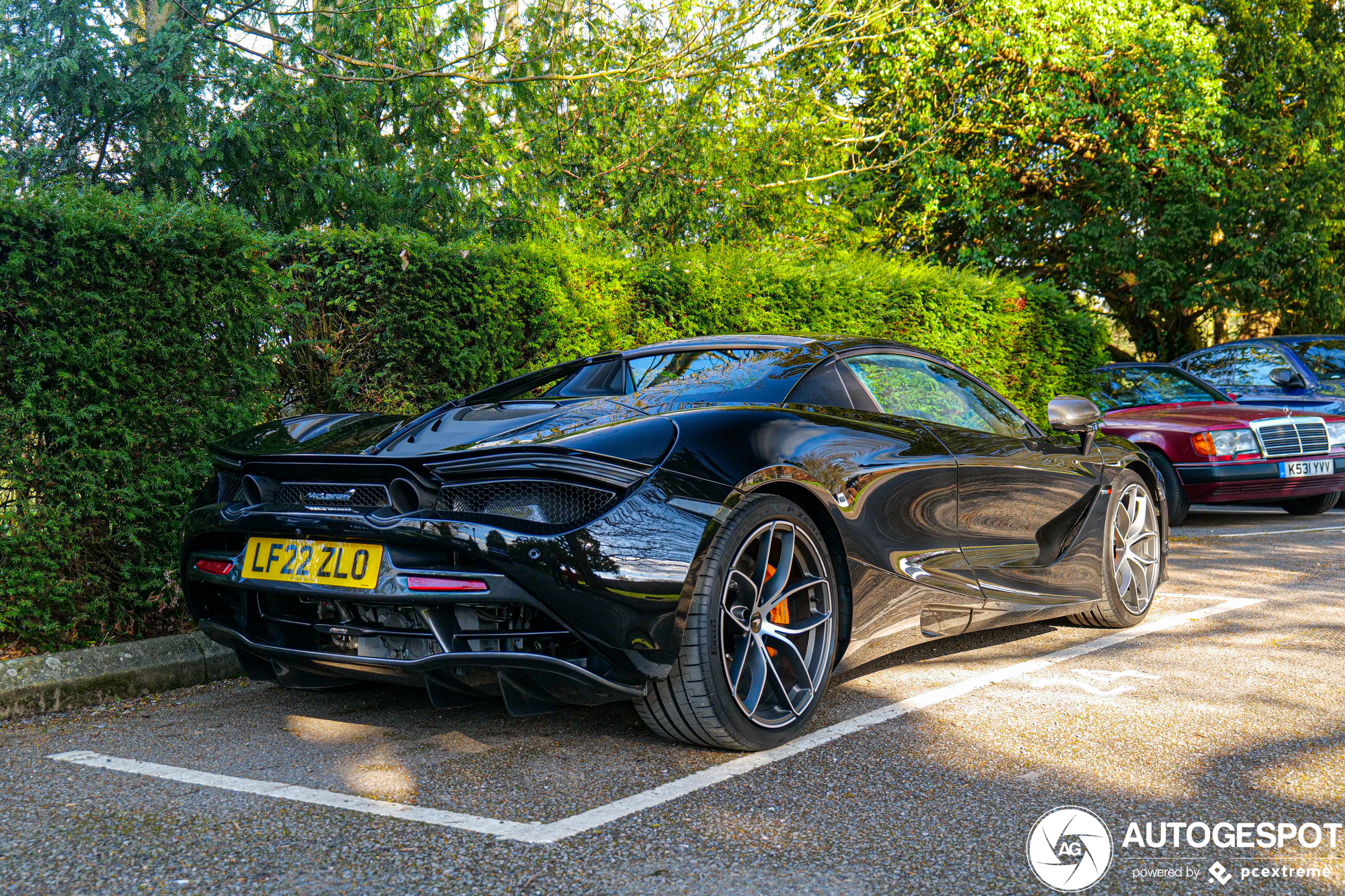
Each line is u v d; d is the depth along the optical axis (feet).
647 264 20.89
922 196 47.80
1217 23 54.44
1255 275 50.52
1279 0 52.37
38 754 9.45
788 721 9.32
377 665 8.80
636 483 8.47
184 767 8.94
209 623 9.97
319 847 7.12
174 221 13.07
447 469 8.50
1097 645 13.33
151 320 12.85
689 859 6.87
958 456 11.59
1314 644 13.10
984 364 28.09
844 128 41.65
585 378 11.19
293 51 26.43
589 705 8.79
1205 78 47.57
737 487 8.85
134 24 26.40
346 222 28.48
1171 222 49.39
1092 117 49.57
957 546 11.44
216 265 13.46
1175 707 10.38
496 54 27.78
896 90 46.03
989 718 10.08
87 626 12.89
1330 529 25.36
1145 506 14.83
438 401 17.12
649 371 11.09
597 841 7.18
